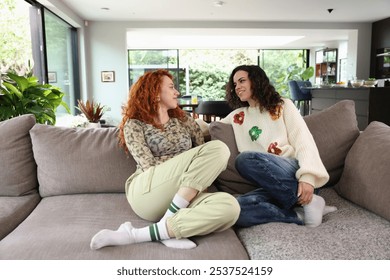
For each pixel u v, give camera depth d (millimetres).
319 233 1283
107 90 7371
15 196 1734
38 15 4934
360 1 5797
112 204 1614
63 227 1360
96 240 1177
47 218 1453
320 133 1792
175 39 9547
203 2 5758
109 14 6602
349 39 8172
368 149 1564
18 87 2662
